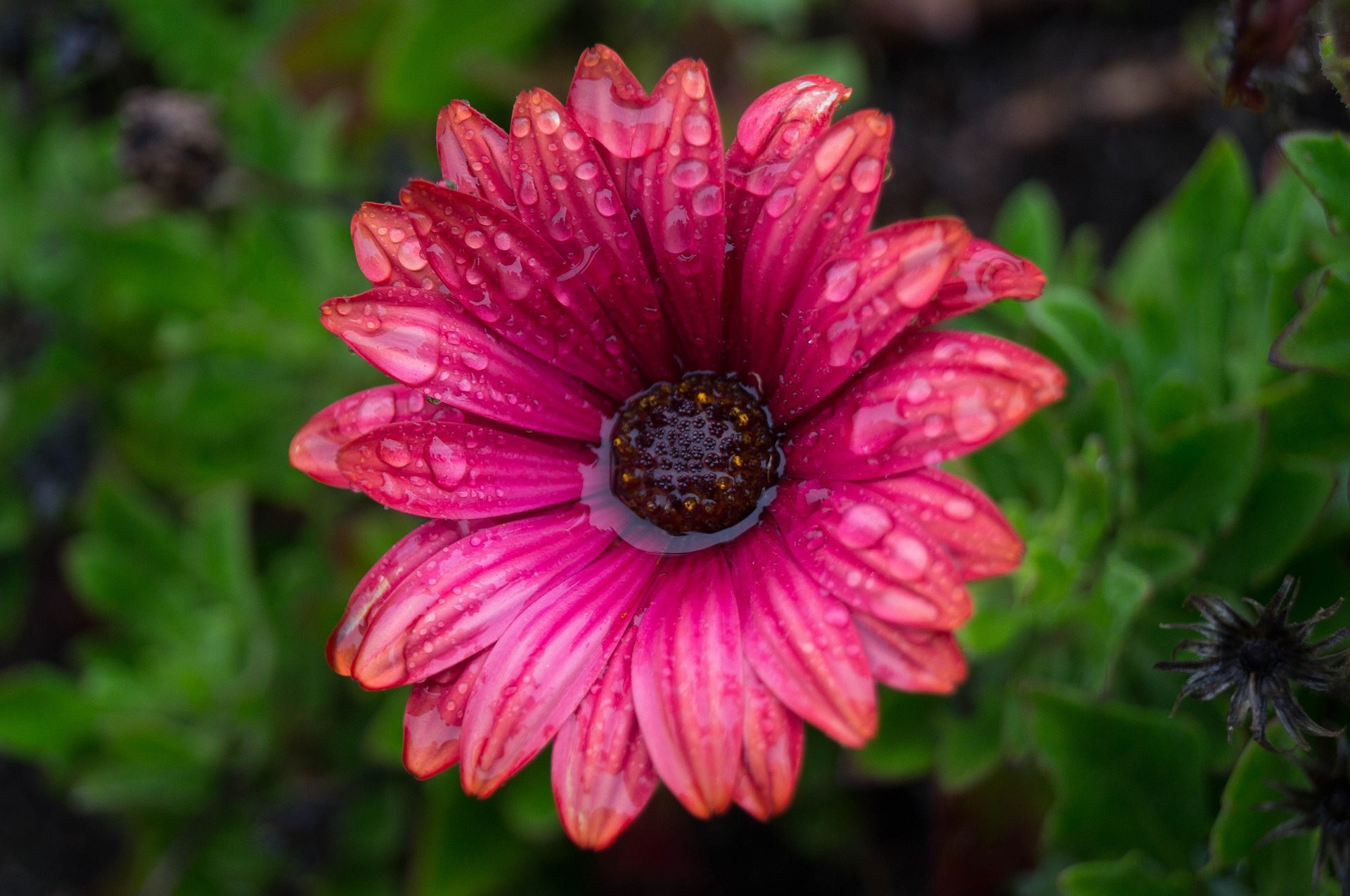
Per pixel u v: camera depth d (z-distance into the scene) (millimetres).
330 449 172
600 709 167
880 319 163
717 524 178
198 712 243
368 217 170
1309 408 190
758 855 264
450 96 263
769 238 170
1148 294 211
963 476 204
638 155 171
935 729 211
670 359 180
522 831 224
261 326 243
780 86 172
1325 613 166
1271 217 197
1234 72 168
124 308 260
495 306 172
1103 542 197
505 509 173
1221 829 176
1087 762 188
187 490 261
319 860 236
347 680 242
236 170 239
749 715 164
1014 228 226
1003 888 213
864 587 162
